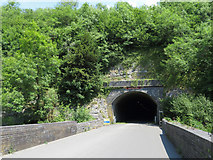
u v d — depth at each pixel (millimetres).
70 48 28844
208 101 16094
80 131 14367
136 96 35469
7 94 16969
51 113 21969
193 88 23062
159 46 30578
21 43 20672
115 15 33031
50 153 6473
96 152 6594
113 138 10555
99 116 25844
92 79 26719
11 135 6570
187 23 30656
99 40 29812
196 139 4559
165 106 21875
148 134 12844
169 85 25422
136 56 29922
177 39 28078
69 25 34125
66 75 26547
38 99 20641
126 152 6594
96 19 31984
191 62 22016
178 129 7086
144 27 31781
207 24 27469
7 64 18125
